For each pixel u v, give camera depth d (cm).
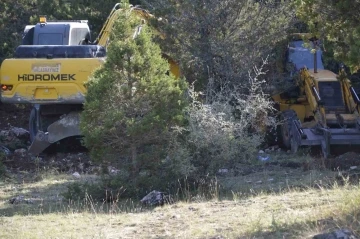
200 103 2091
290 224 1421
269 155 2848
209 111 2050
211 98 2270
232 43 2947
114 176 2048
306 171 2458
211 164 2073
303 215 1503
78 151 3177
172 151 2025
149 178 2039
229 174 2330
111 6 4019
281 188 2044
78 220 1689
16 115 4222
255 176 2367
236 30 2977
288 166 2580
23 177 2647
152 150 2027
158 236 1453
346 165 2514
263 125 2414
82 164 2820
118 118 1977
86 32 3203
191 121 2042
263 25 2995
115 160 2039
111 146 2017
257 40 2988
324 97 2958
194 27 2969
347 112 2933
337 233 1284
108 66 2030
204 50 2933
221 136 2048
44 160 2988
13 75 2902
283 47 3177
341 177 2139
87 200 2020
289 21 3014
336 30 2277
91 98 2033
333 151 2858
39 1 4103
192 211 1723
